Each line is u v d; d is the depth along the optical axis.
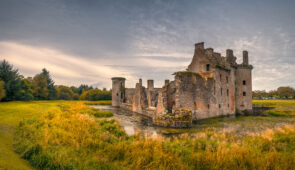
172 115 20.75
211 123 22.55
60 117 16.39
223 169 7.20
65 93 90.31
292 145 10.31
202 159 7.92
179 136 14.99
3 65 41.81
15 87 42.09
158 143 9.65
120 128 15.03
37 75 69.81
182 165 7.32
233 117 29.80
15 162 6.33
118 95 57.91
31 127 11.30
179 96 23.11
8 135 9.73
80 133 11.08
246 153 8.47
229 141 12.49
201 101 25.83
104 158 7.82
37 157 6.92
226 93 31.88
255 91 119.56
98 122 17.09
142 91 35.88
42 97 69.12
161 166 7.24
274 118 28.28
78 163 6.96
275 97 100.88
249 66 36.81
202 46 30.31
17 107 22.80
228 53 35.81
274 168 7.12
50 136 9.55
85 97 83.75
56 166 6.52
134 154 8.27
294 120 25.19
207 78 26.98
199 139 11.55
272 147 9.65
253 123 22.70
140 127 19.77
